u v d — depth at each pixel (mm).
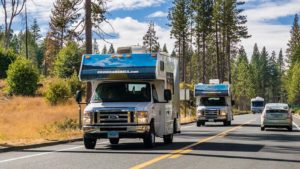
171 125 19547
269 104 32094
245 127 35438
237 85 151875
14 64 55406
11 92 54344
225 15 88688
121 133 16391
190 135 25406
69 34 27875
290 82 147750
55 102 47125
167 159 13617
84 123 16703
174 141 20938
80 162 12891
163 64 18172
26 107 44312
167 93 17562
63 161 13156
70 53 67750
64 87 48000
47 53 100125
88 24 27547
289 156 14914
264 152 16047
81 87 55719
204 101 39031
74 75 57219
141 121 16406
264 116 30688
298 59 139750
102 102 17062
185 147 17641
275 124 30344
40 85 59969
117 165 12188
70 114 34938
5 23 75438
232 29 89875
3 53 68438
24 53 145375
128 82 17562
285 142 20750
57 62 68312
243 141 21016
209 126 38031
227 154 15195
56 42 95125
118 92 17359
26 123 27781
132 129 16375
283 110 30516
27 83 54500
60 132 24141
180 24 95562
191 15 95312
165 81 18594
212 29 89562
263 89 190500
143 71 17141
